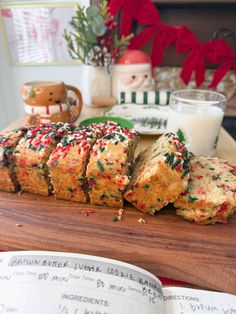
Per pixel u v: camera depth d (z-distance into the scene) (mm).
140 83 605
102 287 195
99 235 244
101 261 217
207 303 200
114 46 579
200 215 250
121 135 282
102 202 280
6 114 854
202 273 218
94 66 570
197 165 305
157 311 188
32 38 745
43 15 711
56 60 771
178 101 370
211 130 354
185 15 652
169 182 246
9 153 288
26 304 180
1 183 300
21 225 257
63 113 433
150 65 626
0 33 744
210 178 281
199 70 684
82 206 283
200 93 417
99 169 258
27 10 708
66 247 234
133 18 646
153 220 262
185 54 695
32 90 404
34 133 309
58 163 269
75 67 778
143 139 438
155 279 213
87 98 597
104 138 280
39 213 272
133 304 188
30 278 197
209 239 239
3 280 196
